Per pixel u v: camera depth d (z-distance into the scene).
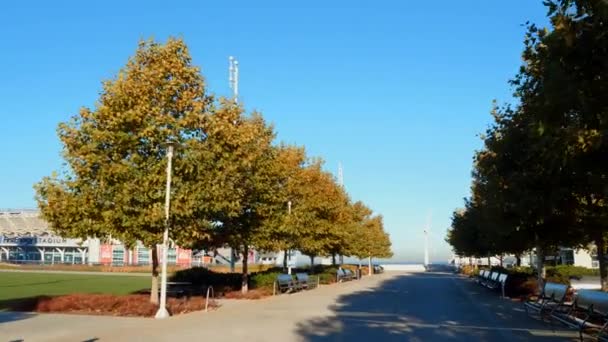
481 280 39.84
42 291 31.92
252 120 28.12
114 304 19.70
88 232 19.28
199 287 30.47
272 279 31.59
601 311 12.66
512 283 28.30
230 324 16.31
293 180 33.81
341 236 42.09
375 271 77.12
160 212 18.52
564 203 18.62
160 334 14.14
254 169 26.50
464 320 17.53
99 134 18.88
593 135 9.36
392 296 28.72
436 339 13.41
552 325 16.08
